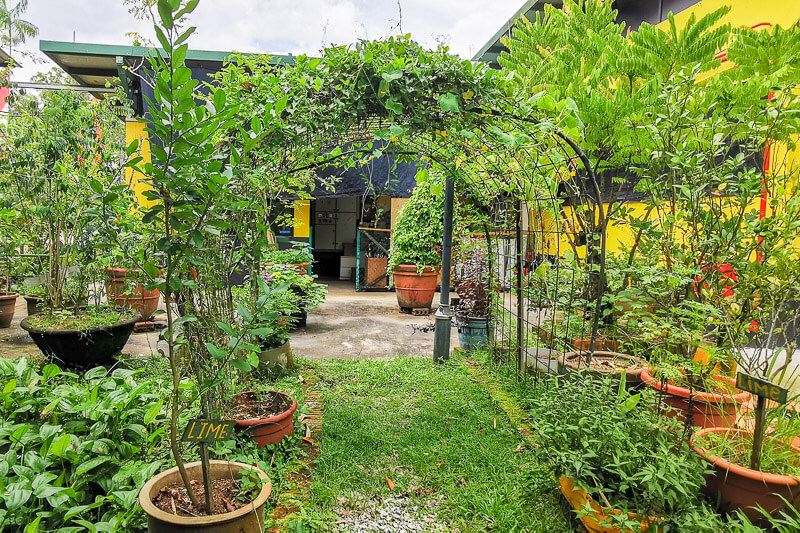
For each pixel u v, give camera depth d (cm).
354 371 455
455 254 574
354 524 233
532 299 496
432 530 230
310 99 269
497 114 286
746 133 271
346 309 823
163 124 142
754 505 197
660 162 302
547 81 364
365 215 1136
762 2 439
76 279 452
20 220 499
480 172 429
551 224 414
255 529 175
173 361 167
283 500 235
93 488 213
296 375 436
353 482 267
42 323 410
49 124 440
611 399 238
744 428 236
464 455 294
